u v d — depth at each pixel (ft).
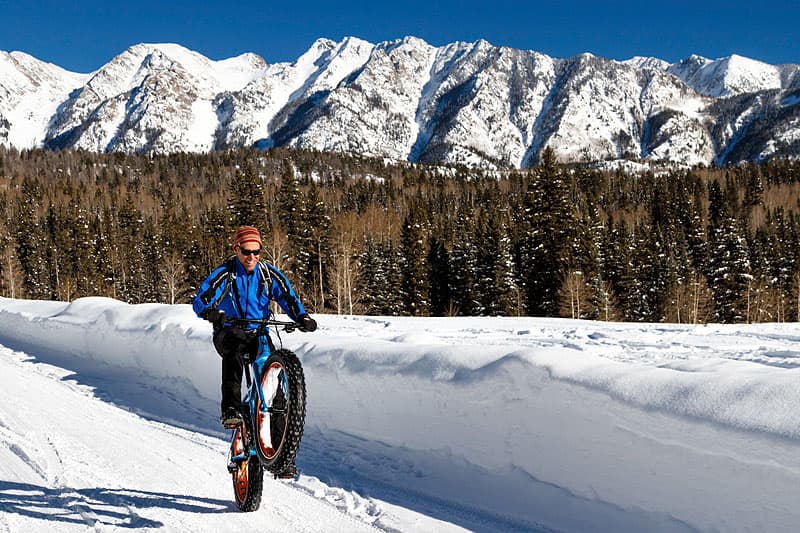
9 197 525.34
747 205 433.07
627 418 13.98
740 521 11.78
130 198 341.41
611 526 13.69
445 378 18.30
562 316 167.63
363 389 20.75
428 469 17.95
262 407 14.42
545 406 15.62
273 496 17.19
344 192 562.66
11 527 14.33
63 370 37.68
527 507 15.31
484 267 185.88
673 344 33.12
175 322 33.63
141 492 17.24
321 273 201.05
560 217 175.83
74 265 291.79
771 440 11.70
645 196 492.54
